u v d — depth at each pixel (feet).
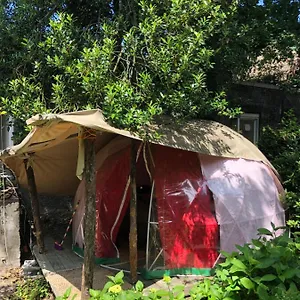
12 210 20.92
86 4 22.12
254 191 17.06
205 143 16.62
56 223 26.71
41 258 19.07
